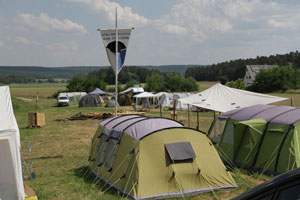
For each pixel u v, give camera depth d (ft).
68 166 40.34
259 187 8.21
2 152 24.70
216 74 431.84
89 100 151.12
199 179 27.68
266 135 34.83
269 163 33.60
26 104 159.84
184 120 89.20
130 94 171.73
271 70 202.18
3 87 32.83
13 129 24.48
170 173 26.96
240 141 37.37
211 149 29.07
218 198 26.32
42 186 31.48
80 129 75.56
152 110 123.95
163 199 26.14
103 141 34.53
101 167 32.94
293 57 388.37
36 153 48.98
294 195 7.34
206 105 49.93
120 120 34.88
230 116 39.99
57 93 234.58
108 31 46.85
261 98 51.31
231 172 34.83
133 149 27.50
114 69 46.93
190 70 472.03
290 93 193.47
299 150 31.65
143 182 26.35
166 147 27.32
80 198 27.45
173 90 235.40
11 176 24.91
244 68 353.51
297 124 32.73
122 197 26.21
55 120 95.30
